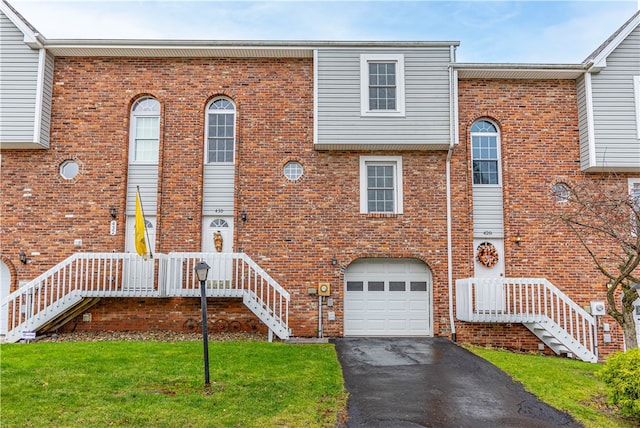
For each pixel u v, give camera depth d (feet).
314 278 40.55
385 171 42.57
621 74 40.98
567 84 42.68
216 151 42.45
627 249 32.55
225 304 40.01
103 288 37.35
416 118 40.68
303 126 42.09
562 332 36.11
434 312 40.42
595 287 40.40
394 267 41.86
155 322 39.86
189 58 42.55
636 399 20.75
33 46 40.24
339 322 40.06
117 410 20.04
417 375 27.40
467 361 30.76
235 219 40.96
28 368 25.62
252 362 28.02
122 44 40.73
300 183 41.50
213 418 19.57
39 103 39.93
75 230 40.37
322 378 25.66
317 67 41.22
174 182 41.27
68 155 41.06
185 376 24.72
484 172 42.52
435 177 41.83
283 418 19.95
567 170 41.78
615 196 33.99
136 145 42.32
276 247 40.81
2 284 40.60
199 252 39.75
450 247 40.88
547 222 41.11
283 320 39.91
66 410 19.99
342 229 41.11
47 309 35.78
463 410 22.00
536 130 42.22
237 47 41.29
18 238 40.22
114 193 40.83
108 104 41.81
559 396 24.21
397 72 41.34
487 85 42.68
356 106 40.75
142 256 36.55
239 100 42.27
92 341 35.17
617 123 40.42
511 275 40.60
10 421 18.78
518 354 34.76
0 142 39.32
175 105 42.11
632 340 28.68
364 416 20.94
